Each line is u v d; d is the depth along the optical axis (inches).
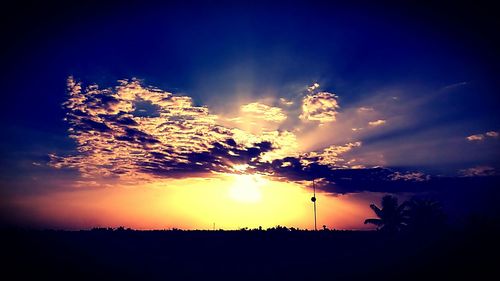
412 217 1844.2
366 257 1603.1
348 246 1846.7
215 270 1408.7
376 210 1982.0
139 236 1996.8
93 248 1683.1
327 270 1392.7
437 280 1176.2
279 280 1250.6
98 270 1321.4
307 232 2155.5
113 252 1652.3
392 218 1930.4
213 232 2143.2
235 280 1252.5
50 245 1633.9
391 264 1433.3
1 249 1445.6
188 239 1973.4
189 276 1304.1
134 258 1571.1
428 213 1802.4
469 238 1542.8
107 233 2023.9
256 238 2006.6
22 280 1115.9
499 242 1445.6
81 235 1919.3
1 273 1158.3
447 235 1646.2
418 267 1354.6
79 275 1227.2
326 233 2122.3
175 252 1727.4
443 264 1352.1
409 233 1804.9
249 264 1530.5
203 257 1653.5
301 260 1608.0
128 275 1277.1
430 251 1526.8
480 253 1396.4
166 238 1974.7
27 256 1412.4
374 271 1344.7
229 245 1868.8
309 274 1333.7
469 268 1270.9
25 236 1720.0
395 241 1787.6
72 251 1588.3
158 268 1414.9
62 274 1220.5
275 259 1632.6
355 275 1296.8
